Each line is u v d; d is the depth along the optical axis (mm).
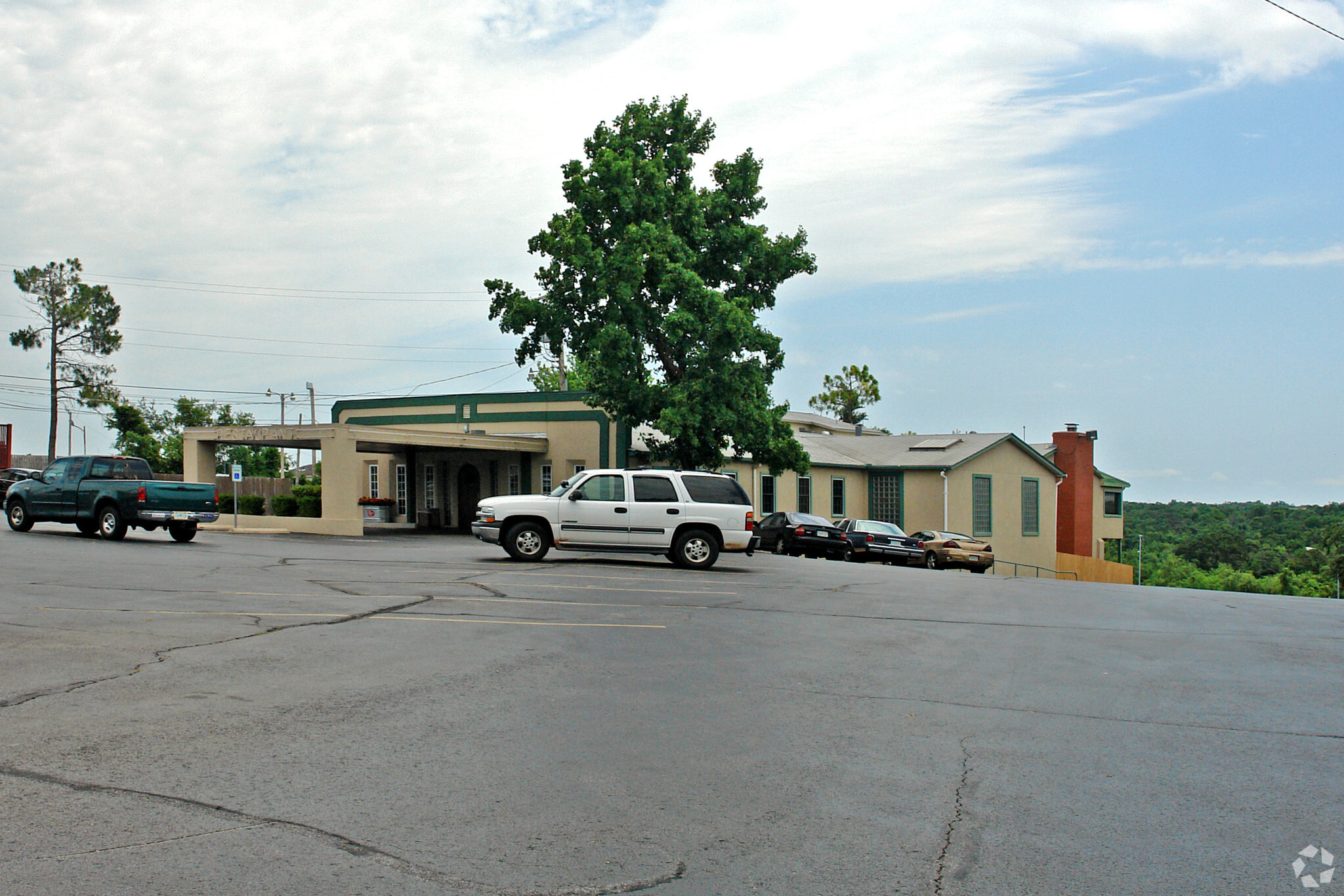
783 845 4922
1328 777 6301
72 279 56125
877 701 8180
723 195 30969
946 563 33875
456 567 18609
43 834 4793
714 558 20500
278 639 10148
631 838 4965
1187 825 5352
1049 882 4566
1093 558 45875
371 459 41844
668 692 8234
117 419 56812
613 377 28766
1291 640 12820
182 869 4445
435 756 6203
